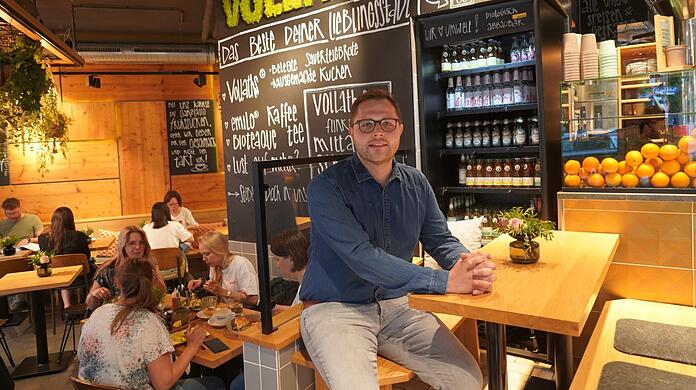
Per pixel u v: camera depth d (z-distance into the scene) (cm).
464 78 368
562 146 280
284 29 435
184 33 716
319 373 199
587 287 173
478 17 329
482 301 162
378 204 197
